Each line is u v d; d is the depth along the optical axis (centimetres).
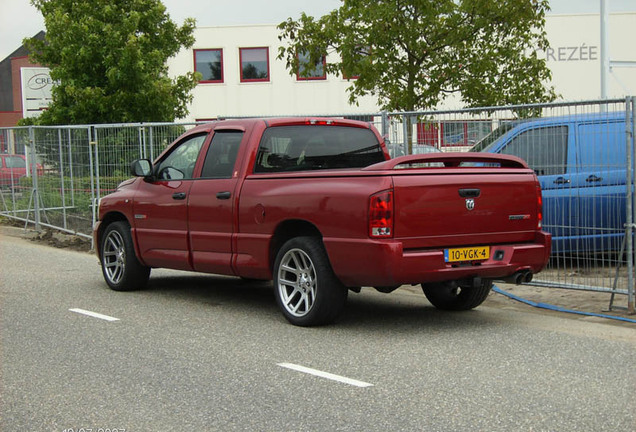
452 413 471
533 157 910
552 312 812
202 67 3800
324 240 693
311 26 1466
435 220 676
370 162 855
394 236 659
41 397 511
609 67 1357
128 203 923
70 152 1441
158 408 487
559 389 520
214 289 968
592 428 442
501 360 600
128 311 813
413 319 773
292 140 812
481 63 1400
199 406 490
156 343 663
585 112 866
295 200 722
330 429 446
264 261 762
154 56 2536
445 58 1428
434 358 608
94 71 2534
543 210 903
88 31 2512
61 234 1559
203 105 3803
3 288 965
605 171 874
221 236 802
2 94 6350
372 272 662
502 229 718
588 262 881
